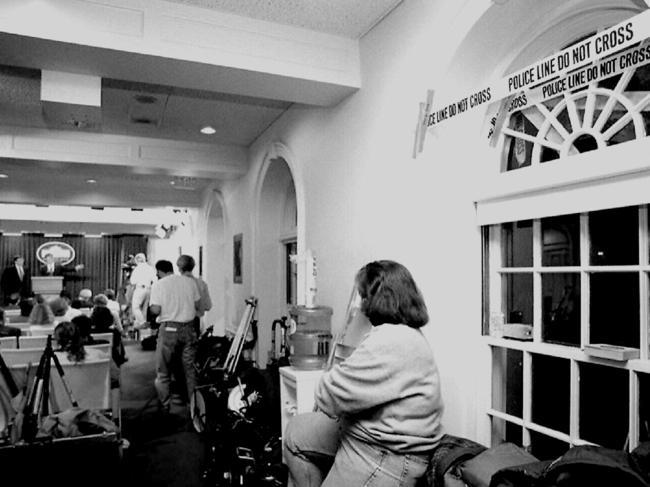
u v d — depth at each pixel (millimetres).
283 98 3494
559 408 2107
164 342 5074
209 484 3252
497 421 2447
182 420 4773
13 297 12547
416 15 2709
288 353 3998
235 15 2990
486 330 2492
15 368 3322
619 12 1902
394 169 2887
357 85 3287
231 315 6973
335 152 3643
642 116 1809
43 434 3016
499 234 2455
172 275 5262
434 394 1969
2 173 7418
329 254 3703
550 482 1372
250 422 3359
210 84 3256
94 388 3619
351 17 3023
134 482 3307
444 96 2527
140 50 2775
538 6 2160
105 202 8727
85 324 4809
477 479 1646
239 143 6039
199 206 9516
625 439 1836
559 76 1874
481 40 2365
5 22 2531
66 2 2643
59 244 14297
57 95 3152
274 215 5707
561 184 2008
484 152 2516
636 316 1843
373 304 2070
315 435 2363
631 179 1761
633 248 1860
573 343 2082
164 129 5395
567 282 2117
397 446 1922
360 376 1913
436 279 2547
